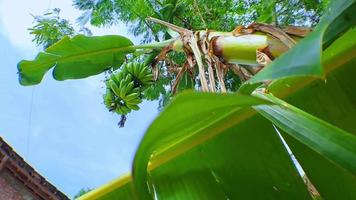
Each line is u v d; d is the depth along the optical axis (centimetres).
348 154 93
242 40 166
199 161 154
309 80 151
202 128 154
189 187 151
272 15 354
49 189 743
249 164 151
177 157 156
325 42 96
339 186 142
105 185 161
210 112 102
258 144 152
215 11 581
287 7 479
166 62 253
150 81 267
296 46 74
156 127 97
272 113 105
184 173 153
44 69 285
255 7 577
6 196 738
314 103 150
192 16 515
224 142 154
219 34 177
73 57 278
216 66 172
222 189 150
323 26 72
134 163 98
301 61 69
